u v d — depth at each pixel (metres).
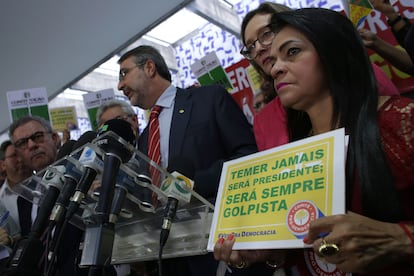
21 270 0.75
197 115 1.52
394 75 1.51
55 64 3.61
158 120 1.66
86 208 0.88
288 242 0.60
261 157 0.75
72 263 1.27
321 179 0.62
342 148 0.62
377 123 0.70
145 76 1.78
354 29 0.81
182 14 3.02
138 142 1.73
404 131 0.67
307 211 0.61
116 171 0.77
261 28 1.46
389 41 1.56
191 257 1.17
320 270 0.77
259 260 0.81
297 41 0.81
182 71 3.35
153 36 3.32
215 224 0.75
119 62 1.90
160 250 0.75
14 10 2.79
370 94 0.74
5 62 3.47
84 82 4.13
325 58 0.77
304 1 2.46
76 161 0.84
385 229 0.56
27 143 2.05
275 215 0.65
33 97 2.57
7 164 2.15
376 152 0.67
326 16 0.81
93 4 2.78
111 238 0.72
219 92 1.58
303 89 0.80
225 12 2.94
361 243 0.54
